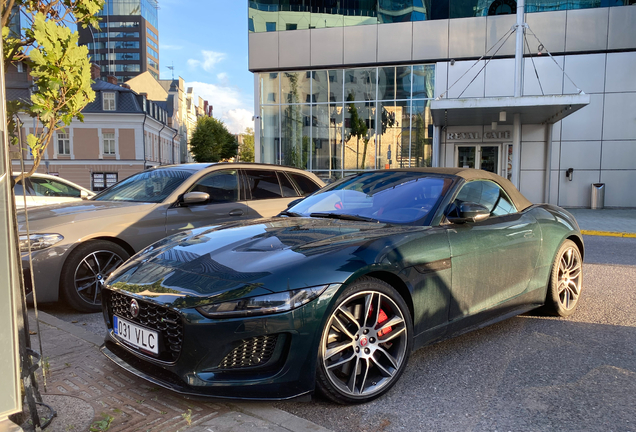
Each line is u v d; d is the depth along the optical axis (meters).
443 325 2.98
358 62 18.09
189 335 2.23
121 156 45.38
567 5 16.53
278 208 5.59
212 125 64.50
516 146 14.77
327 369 2.38
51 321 3.71
